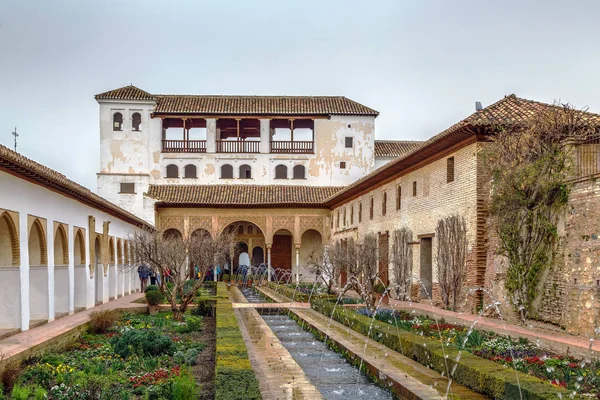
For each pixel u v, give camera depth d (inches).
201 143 1718.8
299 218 1692.9
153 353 501.4
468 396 358.9
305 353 563.2
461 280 812.6
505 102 854.5
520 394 323.9
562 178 627.2
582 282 571.8
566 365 432.5
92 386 372.5
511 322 685.3
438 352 434.9
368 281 921.5
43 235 684.1
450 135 801.6
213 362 486.6
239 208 1675.7
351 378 454.3
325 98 1830.7
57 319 713.0
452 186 862.5
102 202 902.4
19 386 384.8
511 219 690.2
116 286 1102.4
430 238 994.1
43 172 612.4
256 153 1726.1
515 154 697.6
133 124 1717.5
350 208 1493.6
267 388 373.7
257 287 1481.3
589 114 738.8
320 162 1737.2
